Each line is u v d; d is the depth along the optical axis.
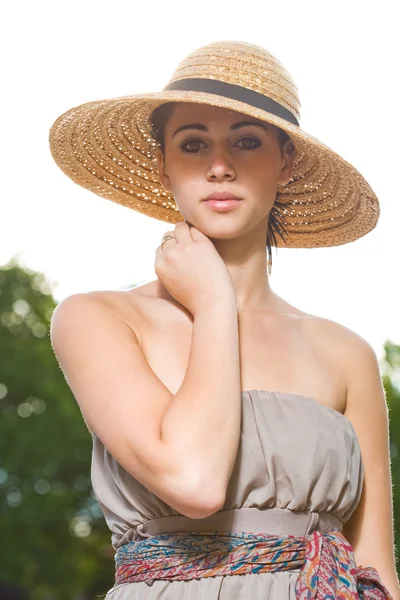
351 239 5.21
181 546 4.14
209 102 4.23
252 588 4.09
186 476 3.88
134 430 4.00
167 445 3.93
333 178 4.96
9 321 43.88
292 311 4.86
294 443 4.21
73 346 4.30
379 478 4.68
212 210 4.44
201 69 4.56
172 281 4.36
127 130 5.00
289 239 5.28
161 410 4.05
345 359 4.70
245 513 4.18
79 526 41.41
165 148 4.65
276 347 4.58
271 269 5.11
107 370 4.18
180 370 4.38
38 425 40.38
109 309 4.43
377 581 4.34
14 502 39.62
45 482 40.12
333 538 4.30
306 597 4.08
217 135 4.44
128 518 4.25
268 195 4.51
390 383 41.06
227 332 4.17
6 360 41.75
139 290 4.70
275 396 4.32
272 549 4.14
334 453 4.28
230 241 4.64
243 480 4.15
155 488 3.95
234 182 4.43
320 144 4.42
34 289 44.94
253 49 4.63
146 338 4.45
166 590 4.12
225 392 4.03
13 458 39.91
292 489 4.19
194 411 3.97
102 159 5.12
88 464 40.53
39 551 39.50
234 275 4.69
